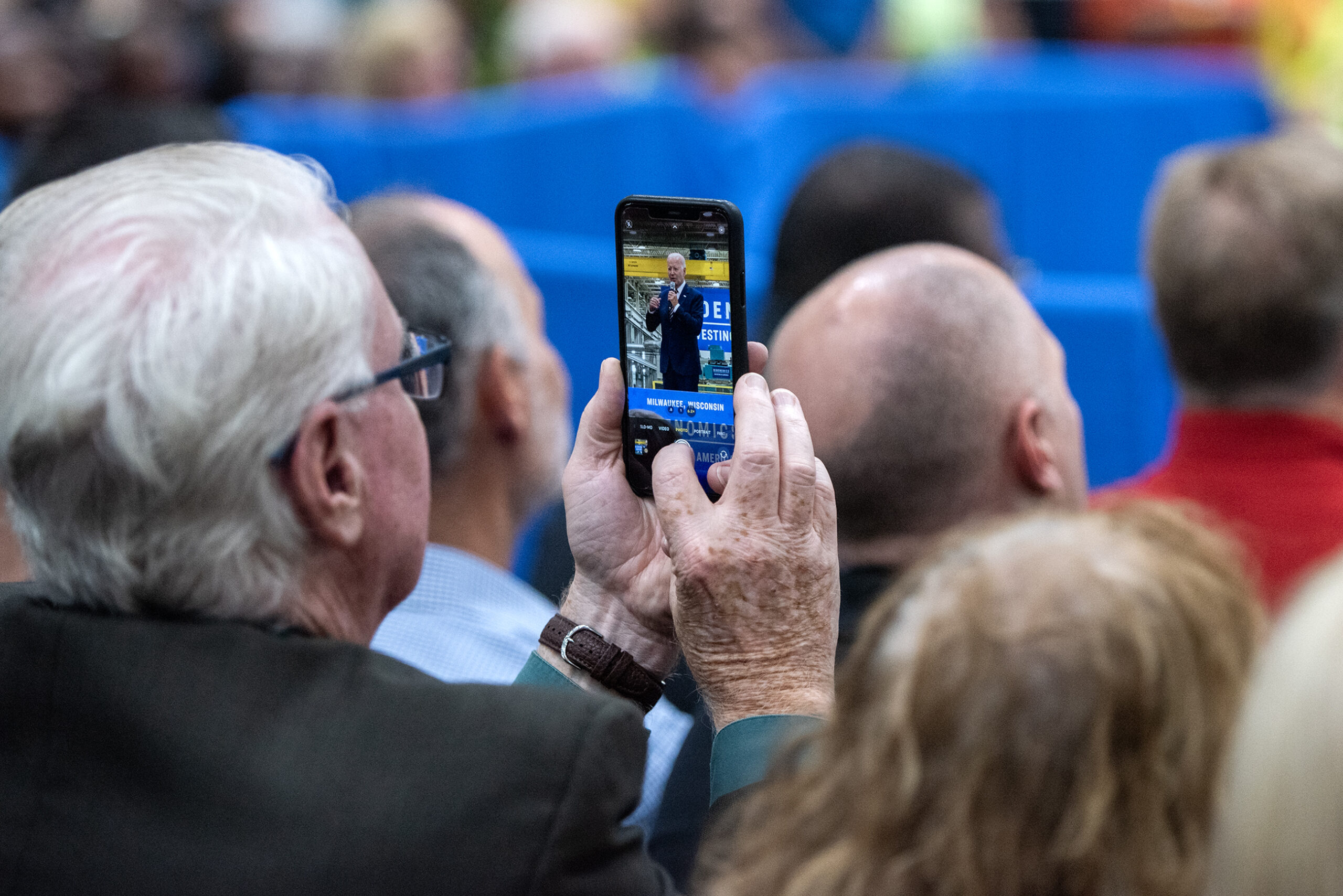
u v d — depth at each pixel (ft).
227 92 41.01
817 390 11.25
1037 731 5.72
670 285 8.89
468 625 12.13
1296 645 4.80
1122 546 6.20
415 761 6.89
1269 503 13.99
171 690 7.07
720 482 8.64
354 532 7.58
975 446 11.14
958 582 6.16
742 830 6.66
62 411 6.96
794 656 8.11
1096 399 22.95
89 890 6.77
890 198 18.84
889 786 5.95
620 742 7.10
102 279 7.09
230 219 7.32
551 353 14.10
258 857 6.70
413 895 6.64
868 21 53.06
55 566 7.36
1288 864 4.68
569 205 41.37
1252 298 13.80
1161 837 5.67
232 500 7.12
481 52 51.80
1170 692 5.75
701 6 45.75
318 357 7.26
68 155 16.63
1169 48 52.60
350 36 45.19
